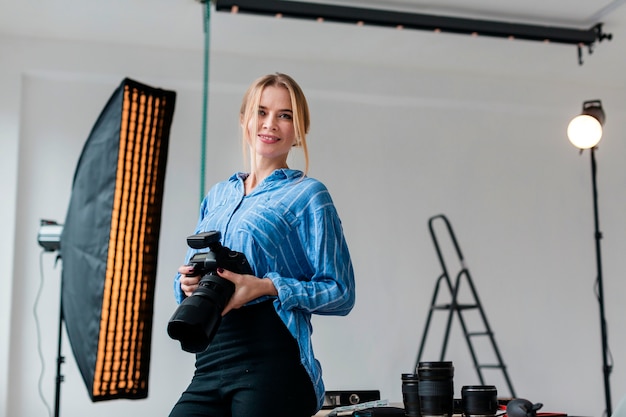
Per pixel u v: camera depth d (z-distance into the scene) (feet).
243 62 17.13
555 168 18.75
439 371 5.27
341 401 8.01
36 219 15.92
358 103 17.87
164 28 15.84
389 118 17.97
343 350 16.85
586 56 17.37
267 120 5.46
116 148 8.87
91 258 9.16
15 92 15.97
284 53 17.12
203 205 5.80
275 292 4.89
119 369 9.09
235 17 15.29
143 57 16.65
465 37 16.26
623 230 18.88
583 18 15.71
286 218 5.18
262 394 4.81
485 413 5.48
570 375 17.98
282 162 5.58
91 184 9.34
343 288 5.14
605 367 16.21
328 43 16.61
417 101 18.07
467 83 18.33
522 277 18.10
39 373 15.51
